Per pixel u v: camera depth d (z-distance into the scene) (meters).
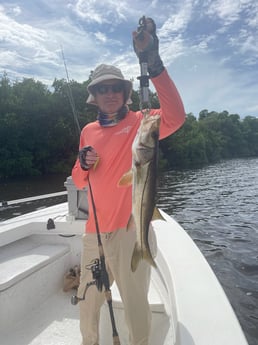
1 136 30.16
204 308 1.74
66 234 3.43
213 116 70.81
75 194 3.47
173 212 13.23
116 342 1.99
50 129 33.28
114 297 2.48
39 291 2.88
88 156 2.02
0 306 2.47
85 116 33.53
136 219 1.88
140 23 1.85
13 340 2.41
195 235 9.43
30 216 3.84
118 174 2.00
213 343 1.46
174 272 2.17
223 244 8.46
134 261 1.86
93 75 2.21
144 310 1.95
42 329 2.54
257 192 18.86
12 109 31.20
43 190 21.94
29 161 30.89
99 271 2.03
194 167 41.66
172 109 1.92
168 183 24.17
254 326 4.63
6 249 3.26
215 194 18.27
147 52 1.83
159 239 2.87
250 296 5.48
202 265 2.28
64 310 2.80
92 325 2.12
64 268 3.27
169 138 43.66
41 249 3.25
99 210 2.04
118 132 2.05
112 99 2.07
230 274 6.42
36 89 32.84
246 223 10.95
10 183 26.22
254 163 48.16
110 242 2.01
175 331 1.70
